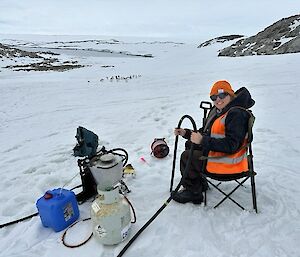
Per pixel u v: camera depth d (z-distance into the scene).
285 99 8.75
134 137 6.41
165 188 4.12
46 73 20.66
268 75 13.10
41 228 3.43
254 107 8.10
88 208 3.76
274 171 4.40
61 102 10.60
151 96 10.66
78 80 16.34
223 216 3.42
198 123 7.18
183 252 2.94
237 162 3.28
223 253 2.89
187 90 11.40
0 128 7.86
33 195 4.23
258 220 3.31
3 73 20.41
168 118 7.74
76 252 3.01
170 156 5.25
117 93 11.71
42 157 5.61
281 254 2.84
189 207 3.61
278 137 5.80
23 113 9.33
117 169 3.53
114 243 3.03
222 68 17.42
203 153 3.34
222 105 3.26
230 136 3.00
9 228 3.49
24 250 3.10
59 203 3.27
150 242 3.08
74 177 4.69
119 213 2.96
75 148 3.81
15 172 5.04
